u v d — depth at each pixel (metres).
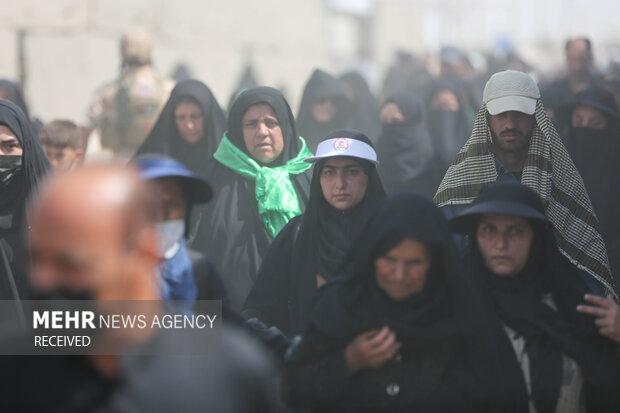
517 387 9.48
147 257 6.70
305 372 9.45
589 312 10.05
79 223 6.24
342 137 13.34
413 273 9.14
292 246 13.55
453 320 9.31
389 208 9.20
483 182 13.43
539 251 10.28
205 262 10.03
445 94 28.61
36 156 14.76
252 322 10.96
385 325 9.30
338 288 9.52
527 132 13.41
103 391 6.54
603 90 19.67
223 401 6.82
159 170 9.27
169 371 6.72
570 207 13.24
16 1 47.53
